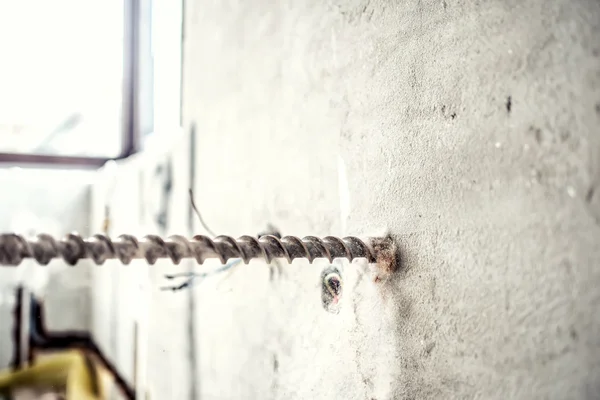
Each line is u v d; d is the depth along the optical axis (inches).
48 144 121.5
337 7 35.1
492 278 22.2
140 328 82.4
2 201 116.1
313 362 36.6
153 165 78.0
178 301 66.4
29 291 116.9
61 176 122.6
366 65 31.8
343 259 33.3
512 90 21.5
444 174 25.3
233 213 52.2
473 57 23.6
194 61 65.8
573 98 18.9
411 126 27.7
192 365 61.3
